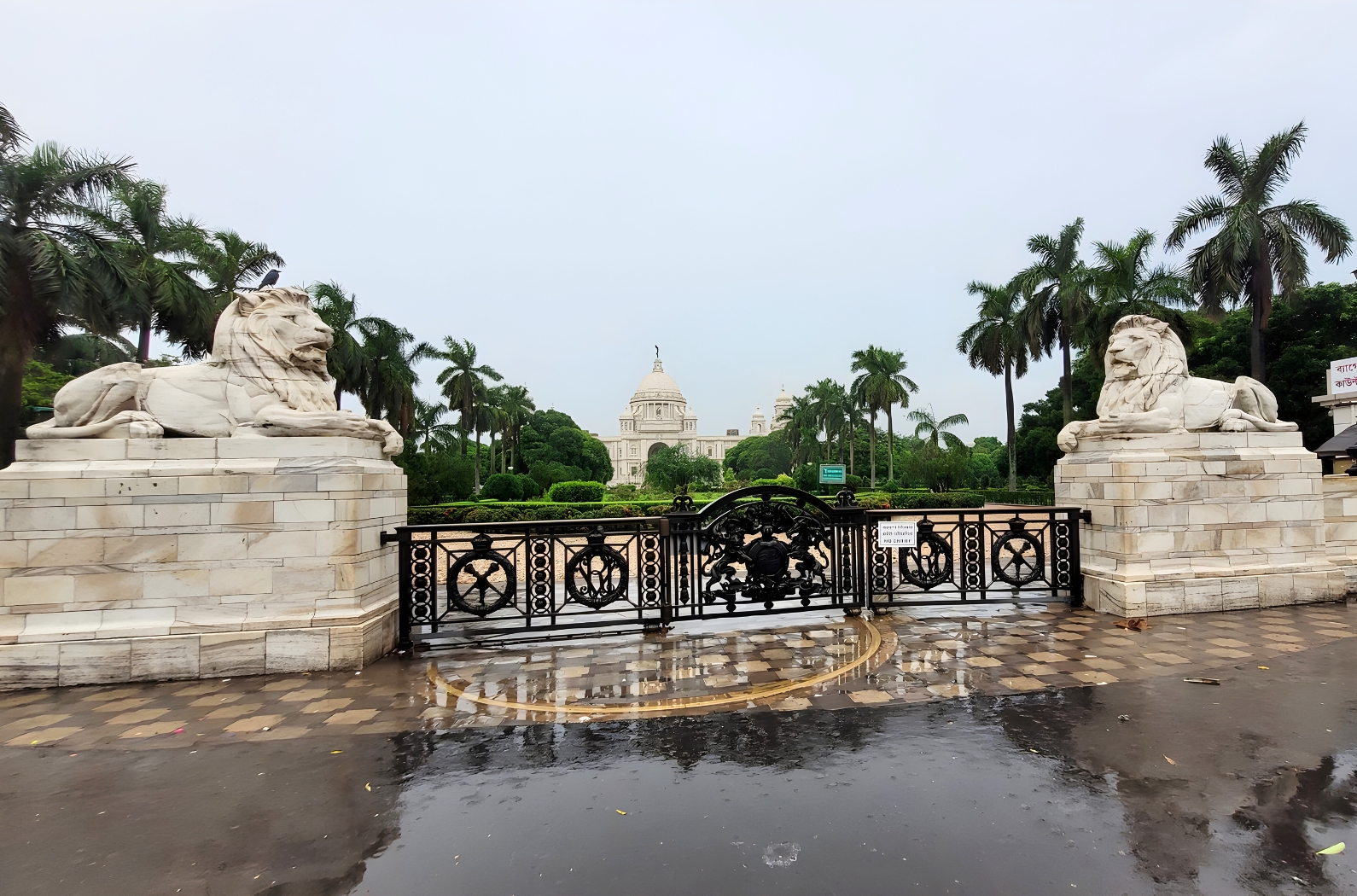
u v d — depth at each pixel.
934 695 5.36
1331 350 26.69
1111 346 8.79
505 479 38.31
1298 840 3.24
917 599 9.03
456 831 3.47
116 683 6.05
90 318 16.52
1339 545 9.20
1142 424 8.20
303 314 7.07
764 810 3.62
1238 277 21.14
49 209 16.45
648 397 115.88
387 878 3.08
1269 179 20.80
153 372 6.66
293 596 6.40
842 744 4.45
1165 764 4.07
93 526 6.20
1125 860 3.10
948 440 45.12
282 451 6.57
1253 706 4.97
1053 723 4.73
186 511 6.31
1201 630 7.17
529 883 3.01
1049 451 34.38
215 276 23.53
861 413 52.38
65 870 3.19
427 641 7.27
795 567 8.20
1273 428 8.55
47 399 24.38
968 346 34.66
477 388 44.84
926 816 3.53
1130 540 7.92
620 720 4.97
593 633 7.45
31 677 5.96
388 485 7.50
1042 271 28.58
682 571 7.73
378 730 4.86
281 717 5.16
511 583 7.40
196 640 6.18
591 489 36.00
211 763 4.35
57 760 4.43
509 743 4.59
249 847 3.37
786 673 6.01
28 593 6.09
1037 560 8.73
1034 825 3.41
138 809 3.77
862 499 32.28
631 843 3.32
